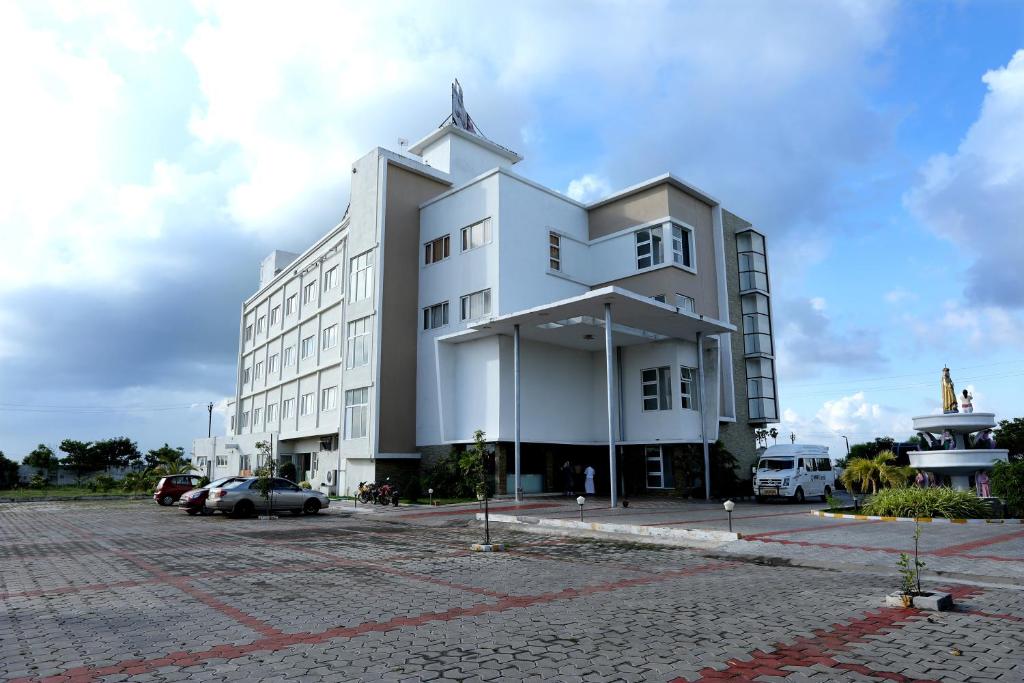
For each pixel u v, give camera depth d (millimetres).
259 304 50312
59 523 20500
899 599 7211
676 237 30547
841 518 17375
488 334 26156
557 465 29000
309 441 38375
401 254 30844
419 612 7191
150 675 5027
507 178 28188
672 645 5746
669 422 27016
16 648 5848
